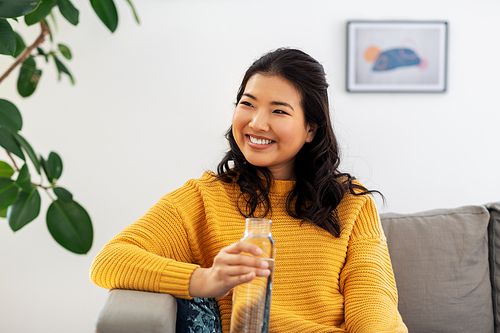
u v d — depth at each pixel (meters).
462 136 2.62
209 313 1.07
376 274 1.15
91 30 2.55
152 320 0.85
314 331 1.08
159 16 2.57
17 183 1.07
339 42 2.58
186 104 2.58
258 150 1.14
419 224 1.55
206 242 1.18
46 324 2.53
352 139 2.59
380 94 2.60
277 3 2.58
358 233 1.22
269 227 0.84
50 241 2.55
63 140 2.55
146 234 1.09
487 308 1.48
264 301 0.82
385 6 2.58
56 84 2.54
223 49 2.58
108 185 2.57
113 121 2.57
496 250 1.53
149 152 2.58
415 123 2.61
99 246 2.56
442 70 2.59
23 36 2.49
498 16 2.60
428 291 1.47
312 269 1.16
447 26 2.58
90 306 2.55
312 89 1.17
